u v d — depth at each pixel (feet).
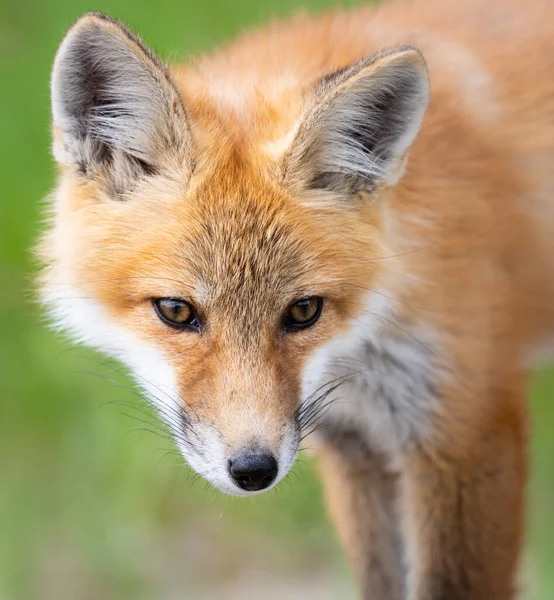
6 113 47.96
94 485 43.32
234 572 42.63
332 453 31.01
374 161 26.22
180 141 25.48
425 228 27.32
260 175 25.61
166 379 25.44
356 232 26.18
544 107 31.37
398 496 31.30
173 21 48.96
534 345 32.17
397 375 27.66
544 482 43.16
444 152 28.35
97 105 26.09
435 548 28.94
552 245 31.53
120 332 26.07
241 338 24.99
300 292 25.41
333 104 25.27
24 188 46.44
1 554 42.42
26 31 50.29
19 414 44.11
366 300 26.40
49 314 28.60
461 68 30.12
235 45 30.94
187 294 25.07
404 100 25.50
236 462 23.90
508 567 28.96
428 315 27.12
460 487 28.43
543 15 32.65
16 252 45.65
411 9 32.17
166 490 43.24
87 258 26.12
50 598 41.78
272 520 43.68
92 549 42.65
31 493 43.21
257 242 25.22
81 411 43.70
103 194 26.32
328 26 30.76
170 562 42.80
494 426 28.25
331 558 42.93
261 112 26.71
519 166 30.48
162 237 25.32
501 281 28.53
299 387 25.45
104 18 24.86
